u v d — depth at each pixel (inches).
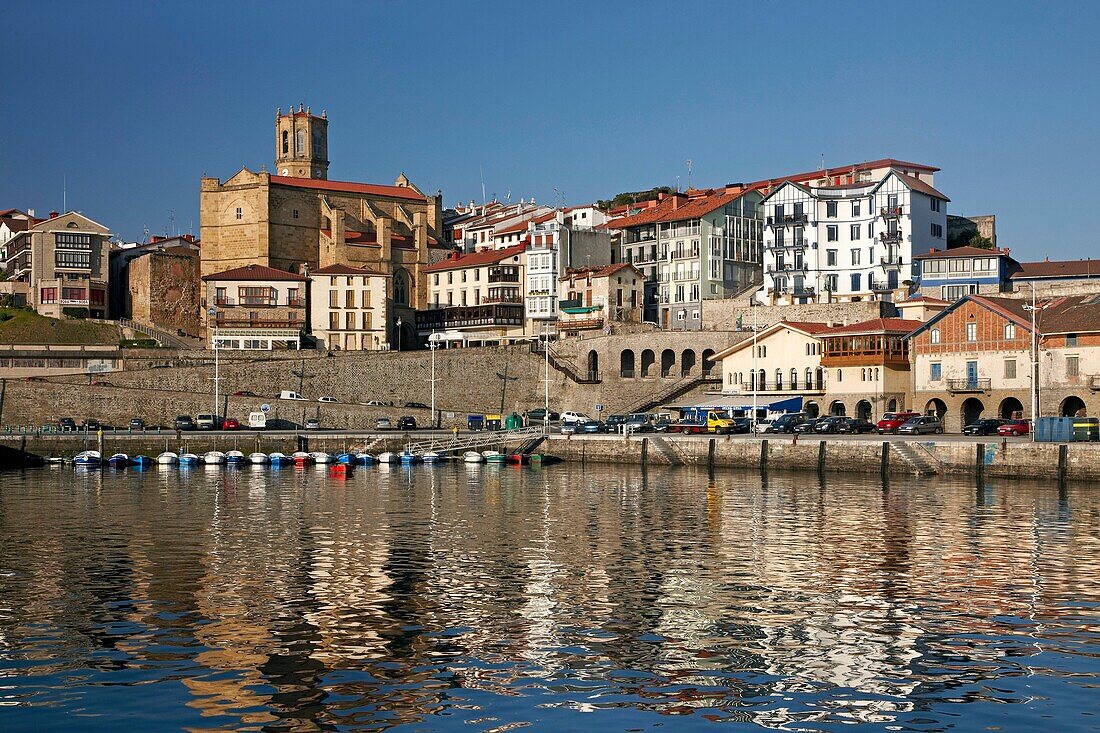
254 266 7165.4
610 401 6254.9
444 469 4630.9
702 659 1585.9
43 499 3437.5
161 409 5654.5
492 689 1461.6
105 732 1320.1
